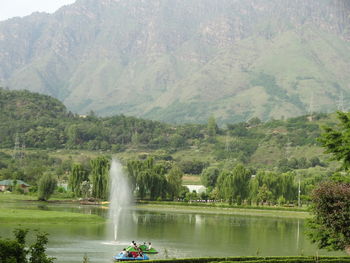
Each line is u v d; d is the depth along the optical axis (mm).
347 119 73125
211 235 114750
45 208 167875
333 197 64375
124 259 77625
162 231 119750
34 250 48812
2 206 162875
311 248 98500
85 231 112062
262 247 98000
